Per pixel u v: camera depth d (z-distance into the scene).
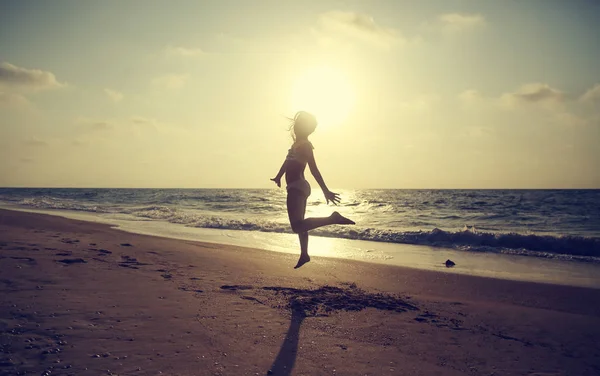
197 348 3.53
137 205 33.72
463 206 37.56
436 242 13.83
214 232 15.69
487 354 4.04
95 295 4.91
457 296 6.93
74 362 3.07
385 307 5.59
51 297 4.67
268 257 9.80
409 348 4.03
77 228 13.77
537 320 5.42
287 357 3.52
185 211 29.08
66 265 6.59
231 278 6.81
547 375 3.60
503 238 13.50
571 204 39.06
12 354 3.14
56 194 61.22
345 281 7.58
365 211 32.59
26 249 7.80
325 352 3.72
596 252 12.23
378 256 11.21
